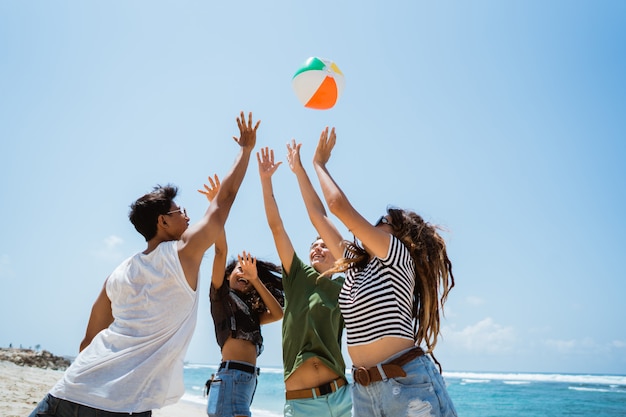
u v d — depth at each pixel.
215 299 4.46
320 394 3.90
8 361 25.38
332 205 2.97
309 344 4.02
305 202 3.88
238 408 4.22
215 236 2.74
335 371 3.95
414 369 2.70
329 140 3.43
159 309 2.55
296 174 4.00
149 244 2.89
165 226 2.87
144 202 2.86
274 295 4.99
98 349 2.53
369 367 2.79
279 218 4.36
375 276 2.89
